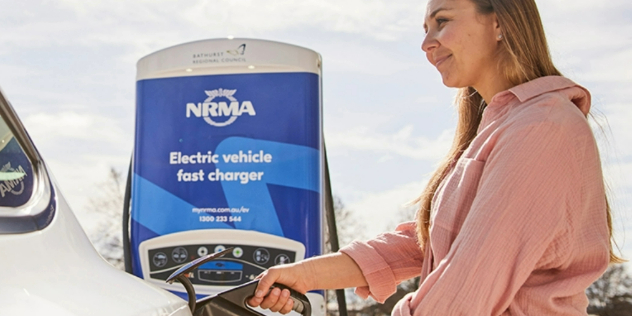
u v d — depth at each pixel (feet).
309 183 12.12
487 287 4.33
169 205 12.41
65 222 3.45
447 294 4.36
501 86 5.41
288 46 12.35
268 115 12.25
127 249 12.86
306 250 12.01
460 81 5.55
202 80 12.44
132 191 12.72
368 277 6.08
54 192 3.58
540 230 4.39
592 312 26.27
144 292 3.21
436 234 4.98
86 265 3.19
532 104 4.78
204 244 12.18
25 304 2.38
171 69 12.54
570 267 4.65
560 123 4.58
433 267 5.46
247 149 12.24
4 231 2.80
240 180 12.23
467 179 4.83
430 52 5.70
